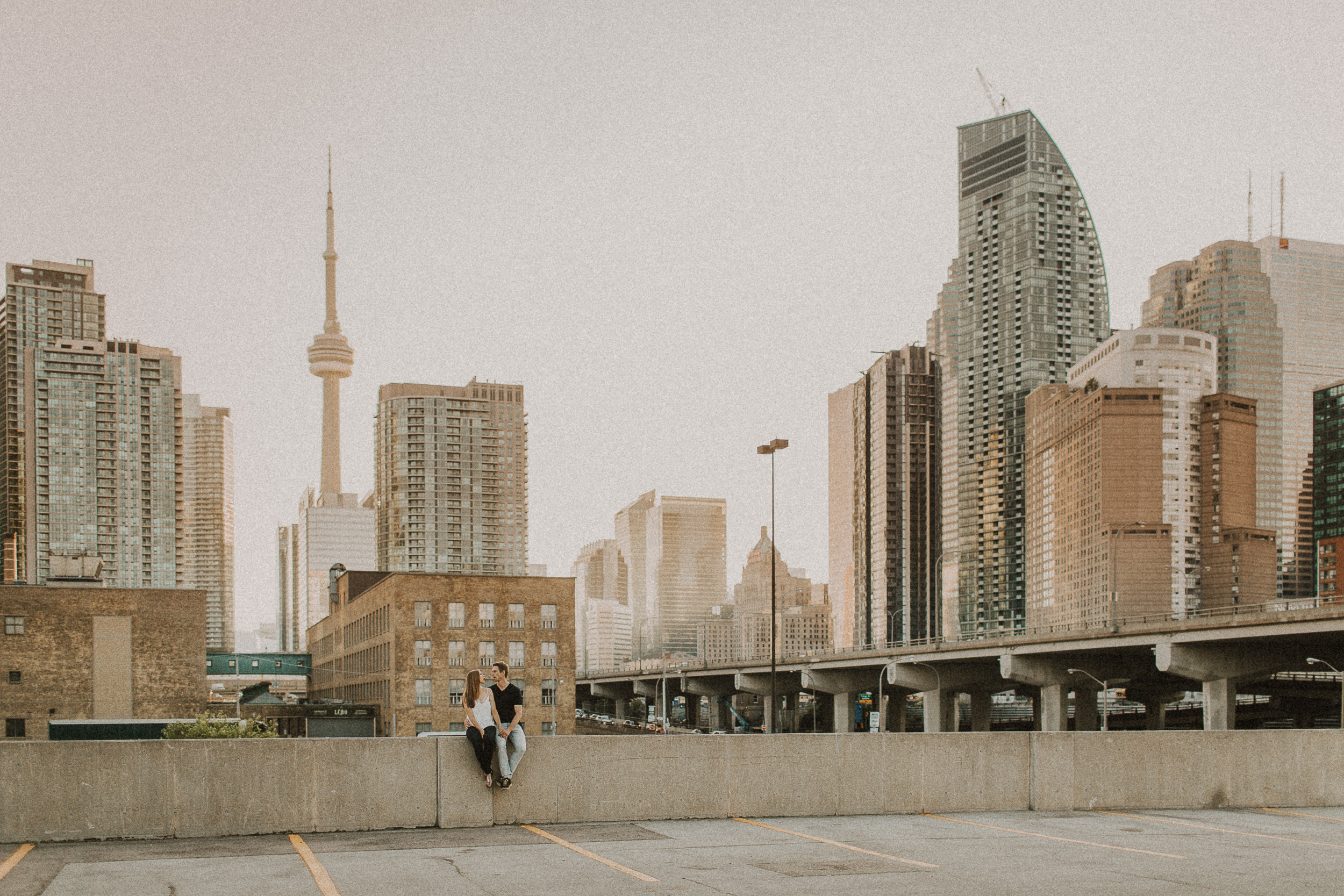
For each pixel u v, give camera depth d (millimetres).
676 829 14781
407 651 87062
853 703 154000
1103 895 10781
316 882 10992
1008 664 102500
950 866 12227
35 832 13234
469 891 10594
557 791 15242
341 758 14438
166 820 13680
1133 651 97312
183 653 80250
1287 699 138500
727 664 163000
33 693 76500
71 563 87750
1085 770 17703
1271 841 14430
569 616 91812
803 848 13344
